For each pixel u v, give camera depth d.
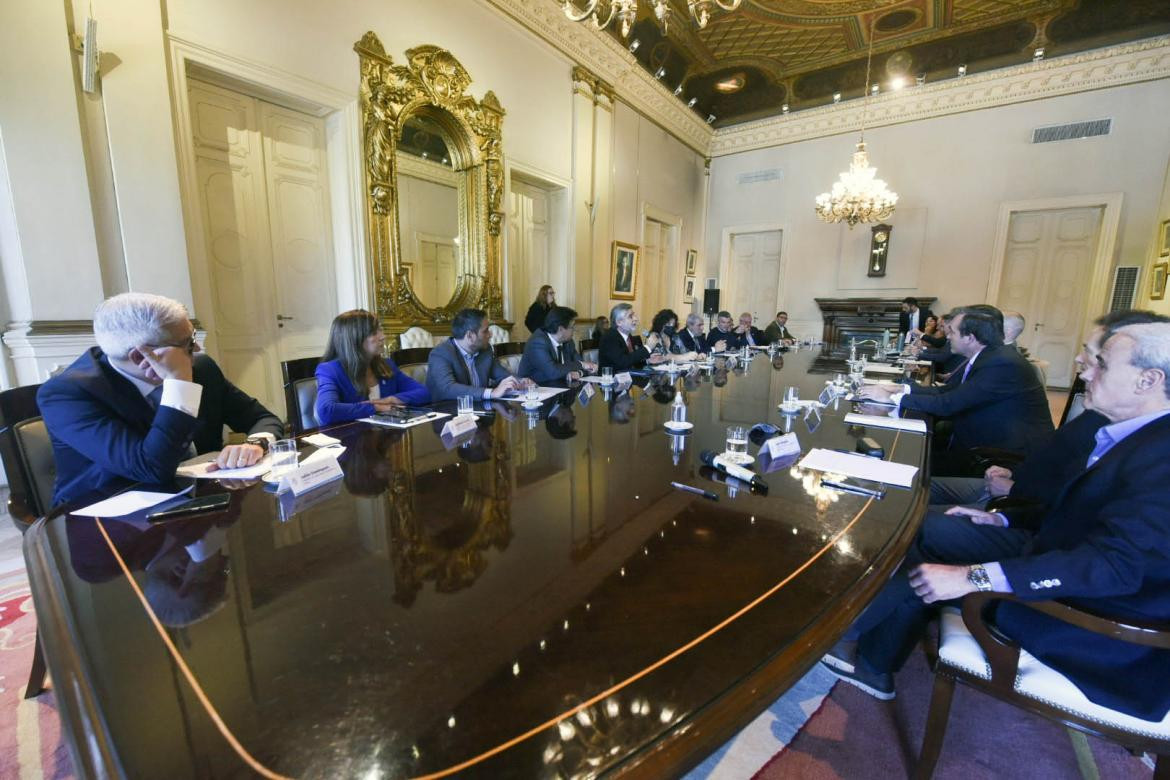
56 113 2.43
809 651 0.57
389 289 4.05
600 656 0.55
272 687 0.50
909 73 6.86
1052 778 1.15
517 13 4.89
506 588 0.69
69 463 1.21
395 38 3.93
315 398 1.93
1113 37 5.88
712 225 8.90
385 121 3.88
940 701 1.08
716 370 3.42
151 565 0.75
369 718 0.47
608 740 0.45
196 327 2.87
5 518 2.28
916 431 1.65
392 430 1.63
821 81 7.39
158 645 0.57
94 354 1.22
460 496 1.04
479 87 4.65
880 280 7.59
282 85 3.30
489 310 4.89
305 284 3.73
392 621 0.61
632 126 6.86
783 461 1.28
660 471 1.21
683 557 0.78
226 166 3.25
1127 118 6.04
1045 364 3.37
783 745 1.23
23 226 2.39
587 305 6.40
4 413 1.25
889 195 6.04
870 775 1.15
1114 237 6.20
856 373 2.91
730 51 6.68
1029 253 6.79
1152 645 0.86
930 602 1.04
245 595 0.67
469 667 0.53
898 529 0.89
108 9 2.55
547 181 5.59
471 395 2.21
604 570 0.74
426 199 4.46
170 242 2.82
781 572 0.74
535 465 1.25
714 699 0.50
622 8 3.01
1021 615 1.01
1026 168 6.60
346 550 0.80
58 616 0.62
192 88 3.06
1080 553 0.92
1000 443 2.17
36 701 1.30
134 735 0.44
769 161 8.28
